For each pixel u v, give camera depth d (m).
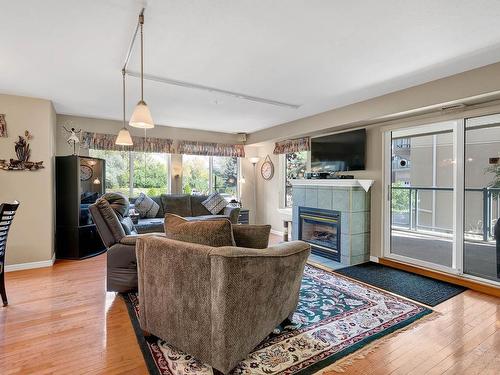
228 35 2.22
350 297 2.89
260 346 2.00
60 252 4.32
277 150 6.29
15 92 3.62
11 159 3.67
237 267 1.58
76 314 2.48
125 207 3.47
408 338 2.12
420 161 4.58
